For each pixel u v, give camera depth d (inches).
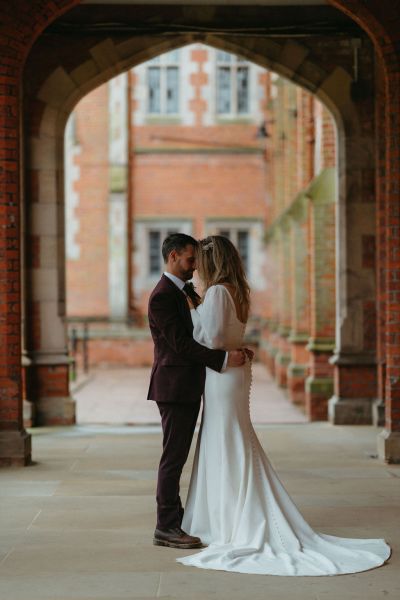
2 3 323.3
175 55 1008.2
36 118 444.5
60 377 444.5
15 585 181.3
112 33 441.4
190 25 439.8
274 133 877.2
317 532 217.6
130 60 448.1
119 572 189.2
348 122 445.7
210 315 200.7
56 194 447.5
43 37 442.9
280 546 197.2
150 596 173.8
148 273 1012.5
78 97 453.1
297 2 437.1
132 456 341.4
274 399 668.7
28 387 440.8
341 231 445.4
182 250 207.3
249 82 1009.5
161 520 209.2
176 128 1009.5
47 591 177.3
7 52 322.3
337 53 446.0
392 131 325.4
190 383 204.1
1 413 319.9
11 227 321.4
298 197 631.2
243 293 206.4
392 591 175.8
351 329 439.8
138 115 1008.2
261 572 185.6
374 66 443.2
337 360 438.6
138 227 1011.3
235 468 201.5
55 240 446.9
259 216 1009.5
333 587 178.1
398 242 323.9
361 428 423.2
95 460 332.2
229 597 173.0
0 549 207.8
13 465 317.4
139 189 1012.5
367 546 204.8
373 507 248.8
